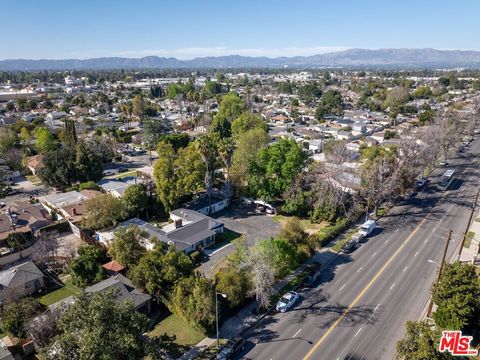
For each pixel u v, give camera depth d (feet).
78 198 228.43
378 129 444.96
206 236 176.76
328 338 114.83
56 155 257.14
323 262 160.86
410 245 174.29
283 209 208.85
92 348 77.05
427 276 147.84
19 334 114.21
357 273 151.33
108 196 195.00
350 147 345.72
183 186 206.80
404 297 134.62
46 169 254.47
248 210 223.71
